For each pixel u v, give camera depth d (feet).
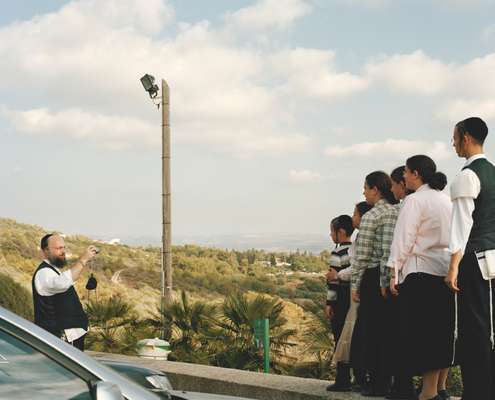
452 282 18.24
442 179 20.34
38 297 24.34
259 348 42.09
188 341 44.68
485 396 18.24
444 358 19.58
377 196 22.39
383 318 21.79
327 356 39.52
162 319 46.24
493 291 18.31
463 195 18.13
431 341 19.67
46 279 24.23
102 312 47.62
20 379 9.06
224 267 382.83
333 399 22.47
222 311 44.47
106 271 258.57
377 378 21.98
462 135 18.69
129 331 47.01
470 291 18.30
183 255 401.08
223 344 43.62
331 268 24.61
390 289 20.35
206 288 249.55
